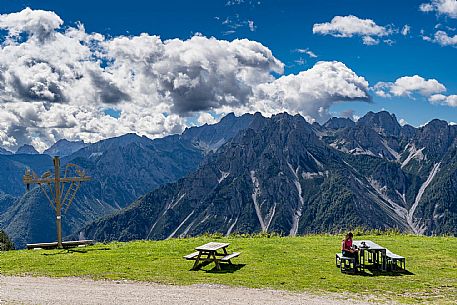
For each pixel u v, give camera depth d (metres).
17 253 37.81
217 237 47.59
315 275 27.95
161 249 37.56
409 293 23.83
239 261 32.41
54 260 33.62
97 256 34.91
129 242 44.28
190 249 37.38
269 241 42.59
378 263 31.03
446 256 34.41
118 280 26.59
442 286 25.41
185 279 26.81
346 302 21.84
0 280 26.83
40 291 23.56
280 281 26.25
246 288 24.53
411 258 33.66
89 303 20.97
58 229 41.62
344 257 29.31
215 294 23.05
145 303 21.08
